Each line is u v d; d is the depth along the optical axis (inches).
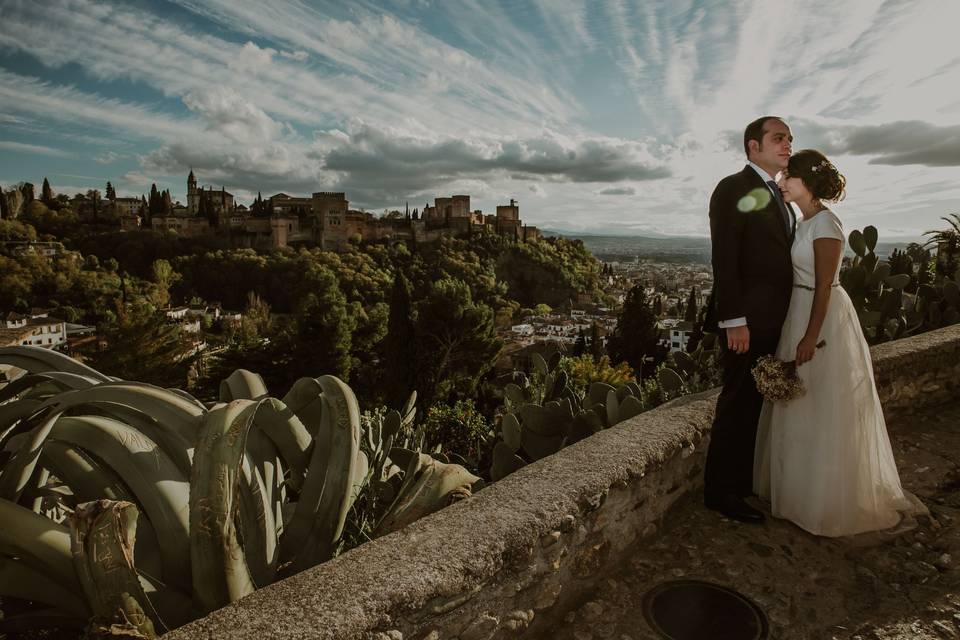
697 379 177.5
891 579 89.0
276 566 81.4
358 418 91.0
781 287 100.2
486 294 5177.2
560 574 77.7
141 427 81.7
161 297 3966.5
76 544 59.2
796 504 100.0
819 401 97.6
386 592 54.8
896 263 256.4
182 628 49.9
